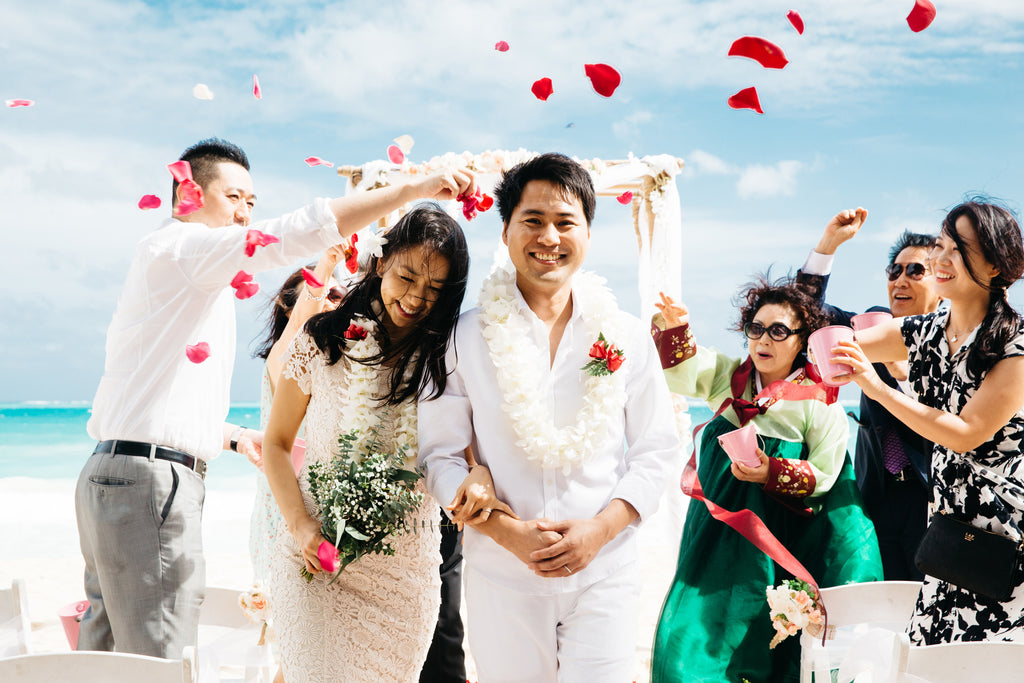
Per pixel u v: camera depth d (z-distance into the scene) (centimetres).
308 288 327
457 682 354
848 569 356
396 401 269
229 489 1642
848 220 386
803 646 282
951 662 211
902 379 354
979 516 282
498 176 501
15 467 2339
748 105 268
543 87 285
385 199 272
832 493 373
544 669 254
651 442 270
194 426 307
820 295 389
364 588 269
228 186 336
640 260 566
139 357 301
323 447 272
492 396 259
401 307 264
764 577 358
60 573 777
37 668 197
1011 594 275
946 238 290
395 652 271
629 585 257
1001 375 279
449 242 261
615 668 249
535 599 250
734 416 389
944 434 282
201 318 306
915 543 393
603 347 258
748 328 384
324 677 253
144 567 292
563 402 263
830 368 297
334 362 269
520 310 267
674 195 548
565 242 254
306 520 260
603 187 539
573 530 241
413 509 260
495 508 245
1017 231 280
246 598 281
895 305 427
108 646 307
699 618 357
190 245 297
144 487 294
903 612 292
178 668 196
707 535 374
